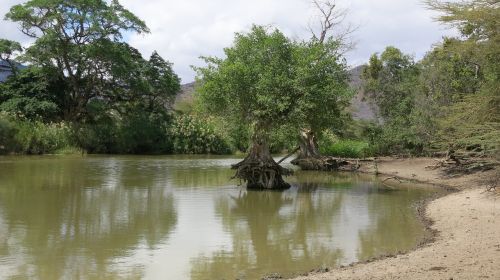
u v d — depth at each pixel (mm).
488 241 11109
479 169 27328
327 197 20156
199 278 9148
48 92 50562
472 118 20547
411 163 34531
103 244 11633
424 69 33125
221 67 21141
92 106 53062
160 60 57938
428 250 10547
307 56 21156
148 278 9117
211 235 12836
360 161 37969
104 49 49688
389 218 15375
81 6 48562
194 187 22781
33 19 48156
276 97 20578
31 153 44812
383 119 43406
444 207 16609
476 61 24891
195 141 54844
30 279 8922
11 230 12961
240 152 56062
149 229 13422
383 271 8859
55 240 11945
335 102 22000
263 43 21234
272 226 14125
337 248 11500
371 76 44219
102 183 23484
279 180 22859
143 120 53969
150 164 36719
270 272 9516
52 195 19172
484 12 18188
